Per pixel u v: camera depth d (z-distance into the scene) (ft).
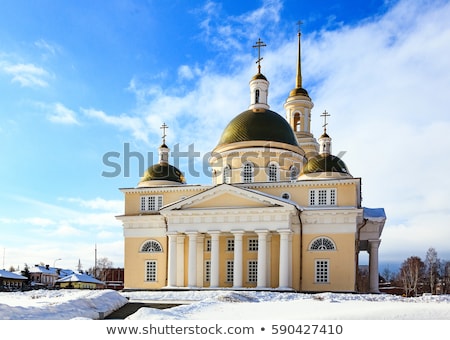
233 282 158.40
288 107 240.73
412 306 75.25
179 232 160.76
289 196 165.99
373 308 75.15
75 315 82.38
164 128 197.57
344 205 160.45
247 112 189.16
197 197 160.86
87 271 465.06
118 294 108.37
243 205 156.97
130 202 181.16
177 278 163.02
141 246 173.88
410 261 360.07
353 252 153.28
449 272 359.66
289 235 155.33
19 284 274.77
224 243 165.27
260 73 195.00
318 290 153.58
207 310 89.20
